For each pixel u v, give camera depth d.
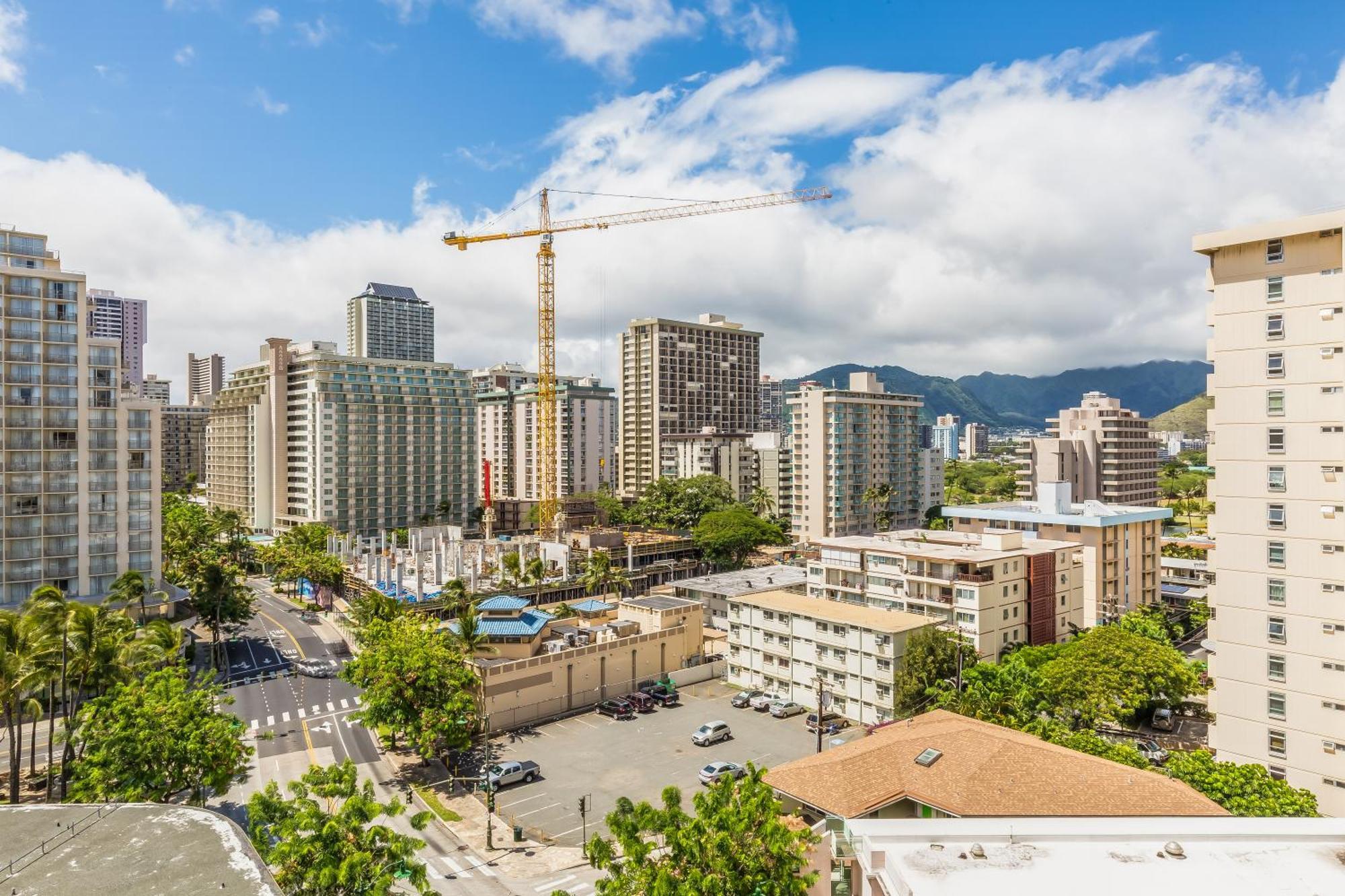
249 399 198.00
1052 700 67.94
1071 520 111.81
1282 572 50.38
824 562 103.69
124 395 107.06
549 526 191.62
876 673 75.25
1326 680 48.59
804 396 194.12
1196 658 93.38
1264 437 51.09
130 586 81.44
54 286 95.75
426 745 62.94
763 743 71.44
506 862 50.25
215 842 13.49
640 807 32.34
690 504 196.00
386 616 89.06
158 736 44.50
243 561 162.50
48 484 94.00
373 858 31.86
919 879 22.72
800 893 28.86
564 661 80.38
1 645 52.06
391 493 186.25
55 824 14.20
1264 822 25.64
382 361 187.62
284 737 72.31
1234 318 52.41
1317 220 48.22
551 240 196.75
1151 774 39.50
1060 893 21.92
